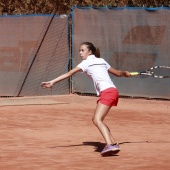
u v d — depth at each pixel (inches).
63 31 1509.6
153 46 1417.3
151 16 1417.3
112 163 629.3
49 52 1509.6
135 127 972.6
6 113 1136.2
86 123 1004.6
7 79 1533.0
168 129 954.1
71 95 1504.7
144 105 1336.1
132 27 1439.5
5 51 1535.4
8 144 764.0
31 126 952.9
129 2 1958.7
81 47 709.9
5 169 592.7
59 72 1509.6
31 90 1518.2
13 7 2022.6
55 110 1206.9
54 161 640.4
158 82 1422.2
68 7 1996.8
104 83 690.2
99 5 1980.8
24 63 1520.7
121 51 1453.0
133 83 1451.8
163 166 612.7
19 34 1520.7
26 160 646.5
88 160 648.4
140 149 733.3
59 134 865.5
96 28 1475.1
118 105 1331.2
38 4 2001.7
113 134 881.5
